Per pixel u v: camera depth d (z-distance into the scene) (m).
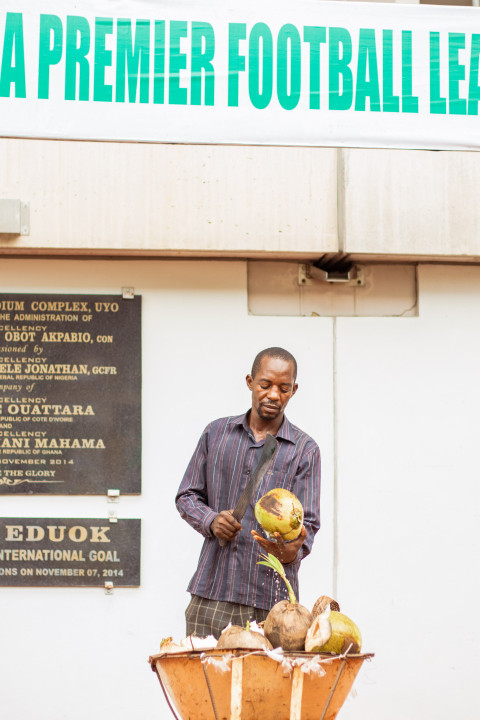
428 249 5.27
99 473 5.28
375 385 5.48
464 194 5.31
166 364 5.37
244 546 4.03
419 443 5.47
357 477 5.42
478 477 5.48
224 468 4.17
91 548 5.25
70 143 5.13
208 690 3.00
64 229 5.10
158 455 5.32
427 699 5.32
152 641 5.24
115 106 5.12
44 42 5.10
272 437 3.93
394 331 5.52
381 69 5.28
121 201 5.13
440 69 5.31
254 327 5.43
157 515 5.30
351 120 5.25
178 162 5.17
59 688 5.18
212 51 5.18
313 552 5.35
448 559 5.41
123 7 5.14
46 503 5.27
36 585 5.22
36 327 5.31
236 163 5.20
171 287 5.40
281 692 2.98
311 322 5.48
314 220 5.22
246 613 4.00
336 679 3.02
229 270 5.43
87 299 5.34
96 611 5.24
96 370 5.32
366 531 5.39
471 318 5.56
